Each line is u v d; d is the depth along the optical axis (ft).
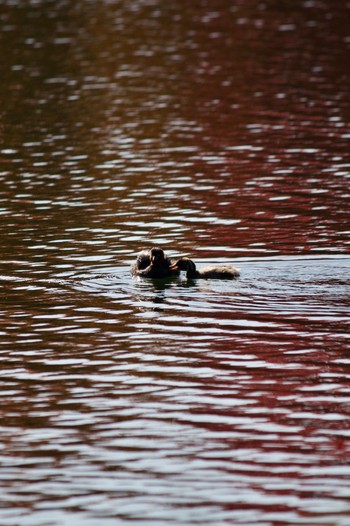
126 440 109.09
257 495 98.07
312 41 390.21
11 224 192.34
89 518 95.50
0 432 111.65
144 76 338.75
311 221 190.29
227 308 144.05
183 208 201.98
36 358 131.03
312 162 236.43
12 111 296.92
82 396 120.06
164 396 119.24
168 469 103.19
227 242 178.09
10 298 151.64
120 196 211.82
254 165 235.61
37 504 97.81
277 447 106.73
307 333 134.92
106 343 134.92
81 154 249.34
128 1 508.94
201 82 327.67
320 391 119.24
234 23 435.94
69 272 163.12
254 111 289.94
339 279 153.89
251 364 127.13
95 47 388.16
